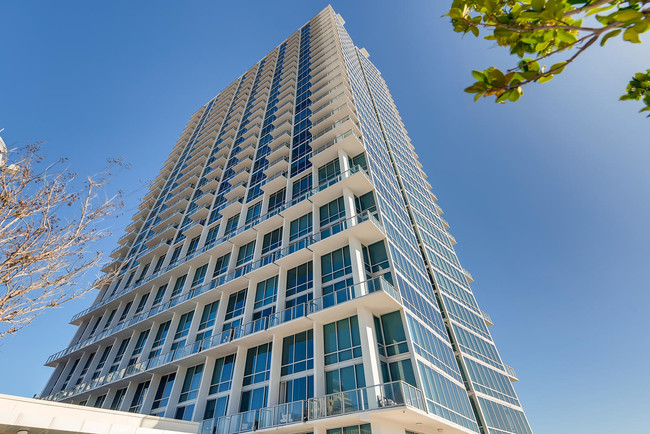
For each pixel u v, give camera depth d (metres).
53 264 6.02
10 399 12.79
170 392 24.80
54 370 37.66
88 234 6.56
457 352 27.09
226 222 35.97
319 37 56.06
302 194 30.47
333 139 32.44
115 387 28.61
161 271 37.00
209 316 28.27
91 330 39.69
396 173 38.66
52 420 11.37
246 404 20.69
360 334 18.09
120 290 40.66
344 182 25.80
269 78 56.31
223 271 30.97
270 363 21.64
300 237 27.03
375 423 14.90
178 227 41.91
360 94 41.47
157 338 30.89
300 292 23.72
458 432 18.69
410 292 22.00
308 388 18.81
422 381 17.11
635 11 1.85
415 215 36.25
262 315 24.67
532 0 2.09
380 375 17.06
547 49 2.40
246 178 38.88
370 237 22.86
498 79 2.46
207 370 23.75
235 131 50.25
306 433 17.33
